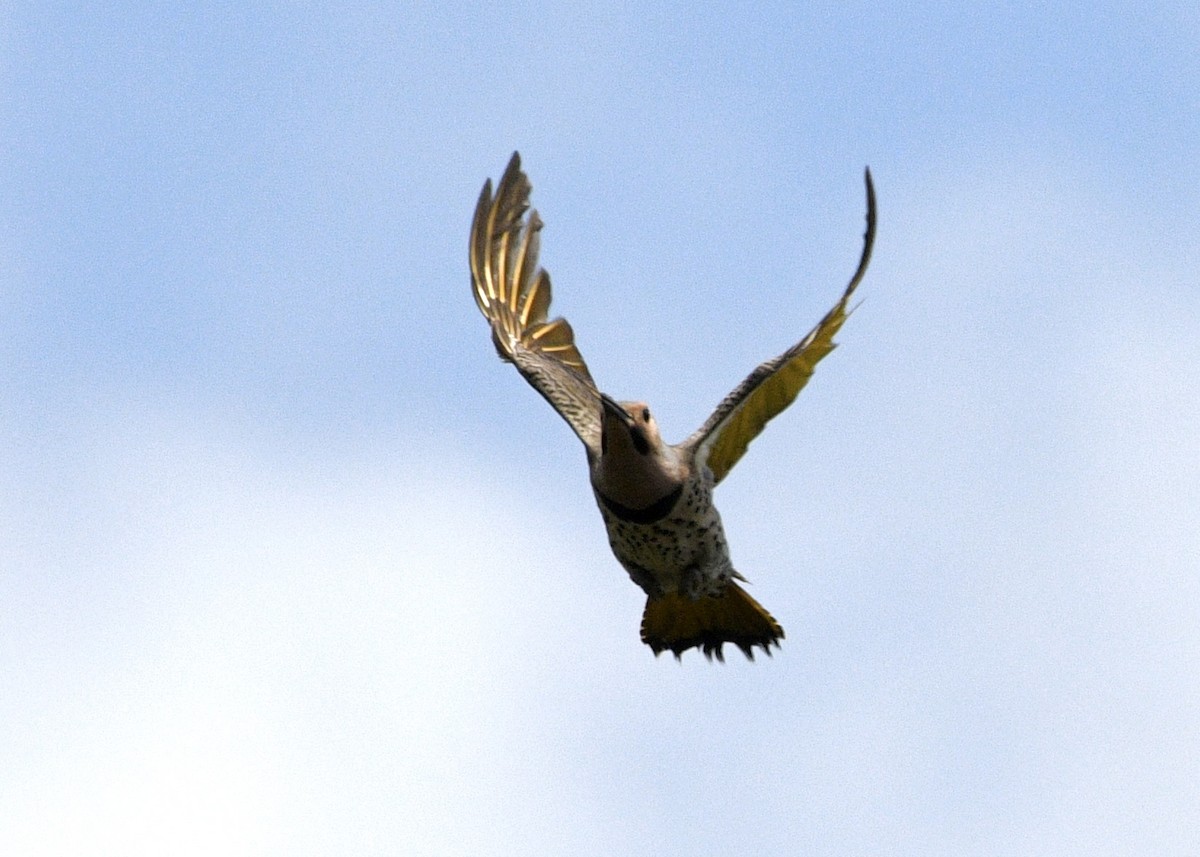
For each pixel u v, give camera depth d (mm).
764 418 16531
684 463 16016
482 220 18734
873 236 15359
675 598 17266
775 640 17281
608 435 15617
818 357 16328
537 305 18594
